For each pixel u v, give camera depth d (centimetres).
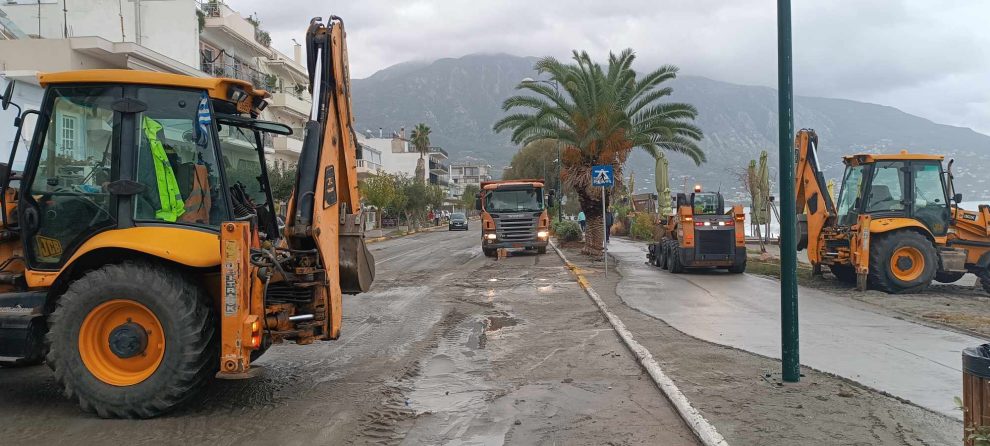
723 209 1970
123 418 580
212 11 3894
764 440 504
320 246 620
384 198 5441
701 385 668
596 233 2536
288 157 4319
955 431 523
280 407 623
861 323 1066
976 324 1062
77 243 610
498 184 2741
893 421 548
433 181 12181
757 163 2714
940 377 700
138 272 577
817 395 625
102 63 2581
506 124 2578
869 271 1484
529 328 1048
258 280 589
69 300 574
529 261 2458
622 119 2380
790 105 657
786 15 659
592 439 529
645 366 752
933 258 1456
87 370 575
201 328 578
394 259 2720
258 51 4356
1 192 632
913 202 1509
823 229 1666
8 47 2405
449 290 1578
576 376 736
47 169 617
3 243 644
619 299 1366
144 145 612
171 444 520
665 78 2488
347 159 699
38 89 1886
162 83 611
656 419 577
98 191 612
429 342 945
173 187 614
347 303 1362
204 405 627
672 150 2625
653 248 2170
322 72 658
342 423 576
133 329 580
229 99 641
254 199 767
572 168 2498
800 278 1744
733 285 1622
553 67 2477
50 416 589
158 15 3183
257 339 581
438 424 575
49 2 2988
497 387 696
